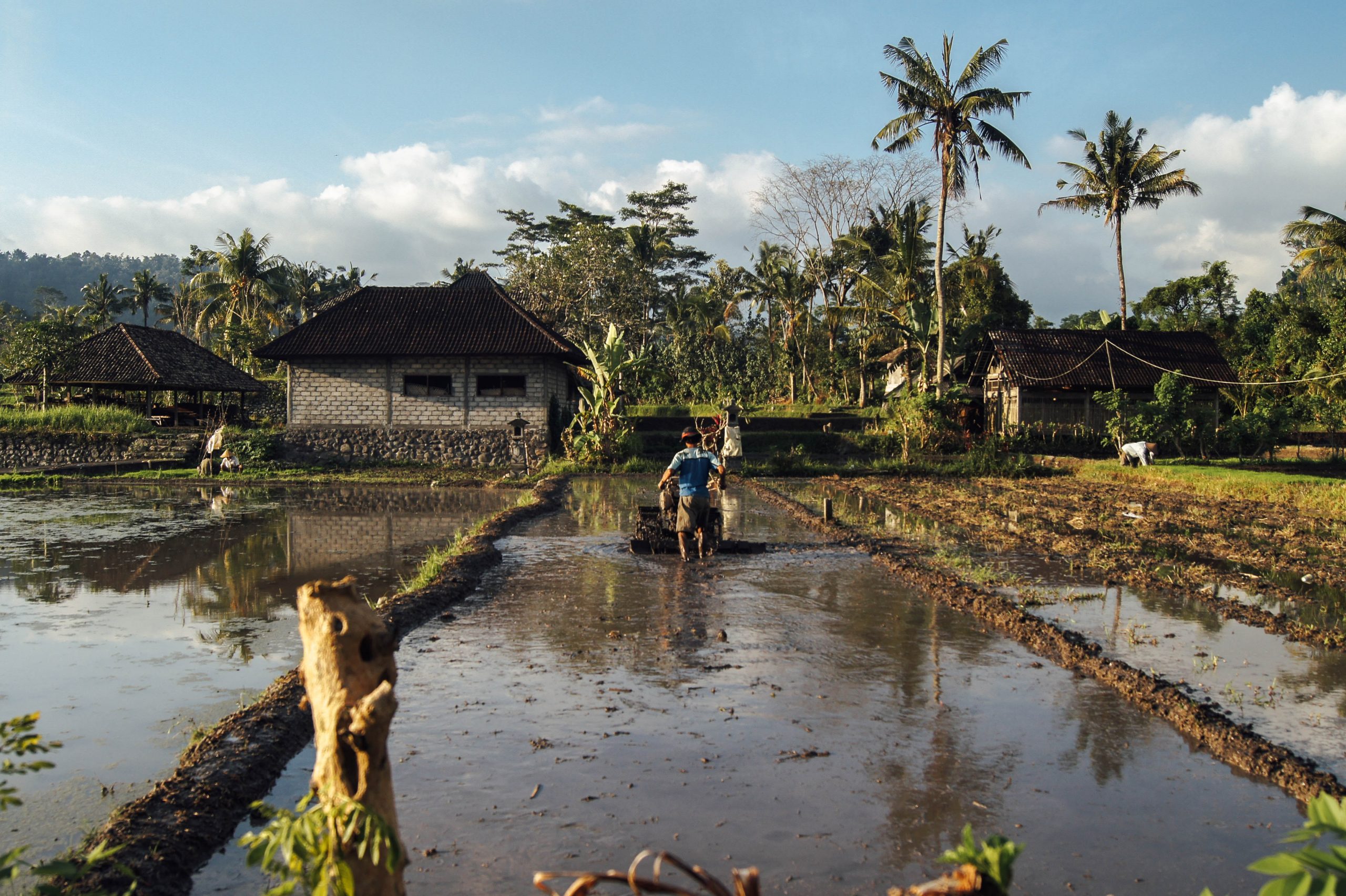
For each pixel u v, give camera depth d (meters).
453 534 14.77
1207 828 4.06
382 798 2.21
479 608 8.69
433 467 30.64
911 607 8.75
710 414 44.38
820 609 8.62
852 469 28.62
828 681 6.24
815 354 52.69
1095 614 8.39
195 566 11.49
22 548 13.06
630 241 63.47
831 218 53.62
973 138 33.25
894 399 37.41
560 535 14.07
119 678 6.51
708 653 7.00
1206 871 3.67
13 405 42.56
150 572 11.00
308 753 5.12
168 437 31.52
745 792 4.38
